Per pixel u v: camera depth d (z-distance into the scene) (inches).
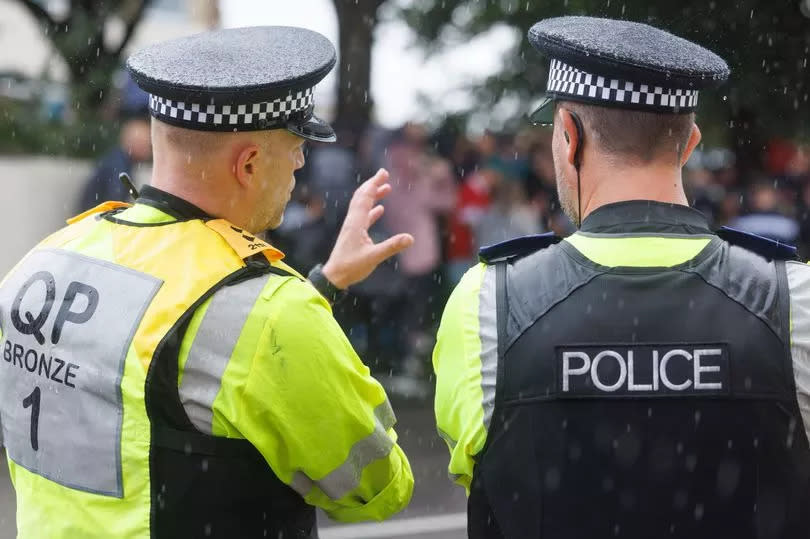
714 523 113.7
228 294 123.0
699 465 113.7
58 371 126.7
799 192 504.4
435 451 407.2
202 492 122.1
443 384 123.5
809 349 114.3
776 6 363.9
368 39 588.1
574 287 118.6
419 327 490.9
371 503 131.5
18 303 132.5
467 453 121.2
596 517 115.0
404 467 135.3
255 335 121.8
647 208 120.3
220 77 125.6
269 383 121.6
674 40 123.9
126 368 122.0
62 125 518.6
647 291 117.1
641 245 119.1
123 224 130.8
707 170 511.2
